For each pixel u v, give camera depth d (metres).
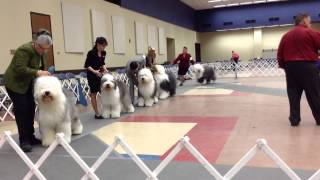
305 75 4.89
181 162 3.58
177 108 7.44
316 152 3.74
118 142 2.58
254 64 20.38
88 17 11.89
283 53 5.08
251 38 27.56
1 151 4.32
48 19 9.84
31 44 4.38
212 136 4.71
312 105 5.04
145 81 7.75
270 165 3.35
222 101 8.20
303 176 3.03
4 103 7.61
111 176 3.22
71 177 3.26
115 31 13.73
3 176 3.39
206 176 3.13
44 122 4.42
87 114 7.11
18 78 4.30
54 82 4.29
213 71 13.96
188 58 13.43
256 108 6.90
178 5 22.80
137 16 16.06
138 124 5.79
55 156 3.96
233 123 5.52
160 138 4.73
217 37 28.33
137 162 2.52
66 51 10.56
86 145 4.45
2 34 8.20
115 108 6.56
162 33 19.36
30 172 2.81
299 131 4.74
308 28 4.94
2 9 8.21
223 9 27.09
